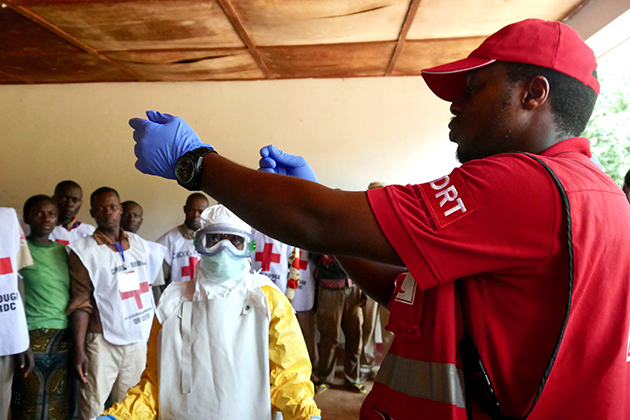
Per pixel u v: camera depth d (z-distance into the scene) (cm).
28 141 464
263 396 135
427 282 56
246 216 63
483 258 54
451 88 73
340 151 450
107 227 289
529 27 62
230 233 147
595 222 54
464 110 67
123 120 461
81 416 270
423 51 379
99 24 321
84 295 273
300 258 400
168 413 133
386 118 449
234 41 354
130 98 462
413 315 65
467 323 60
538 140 62
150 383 139
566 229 53
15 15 307
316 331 430
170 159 76
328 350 394
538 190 54
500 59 61
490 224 54
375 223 57
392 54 387
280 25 324
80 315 270
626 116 381
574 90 61
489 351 58
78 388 285
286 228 60
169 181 454
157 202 454
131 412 131
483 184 55
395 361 68
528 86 61
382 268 91
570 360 54
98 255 277
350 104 451
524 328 56
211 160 68
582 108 62
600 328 54
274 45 363
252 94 457
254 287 145
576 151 63
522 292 56
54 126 464
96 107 463
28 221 282
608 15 280
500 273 57
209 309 140
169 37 345
